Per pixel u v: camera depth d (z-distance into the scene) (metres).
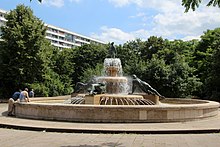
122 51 63.50
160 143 9.52
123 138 10.40
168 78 39.66
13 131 11.92
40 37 38.47
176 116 14.10
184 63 40.62
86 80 46.69
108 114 13.50
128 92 22.00
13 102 16.28
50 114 14.22
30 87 37.53
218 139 10.39
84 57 64.12
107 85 20.30
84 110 13.55
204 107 15.14
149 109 13.65
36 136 10.73
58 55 51.12
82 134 11.22
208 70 41.25
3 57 37.41
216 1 8.67
